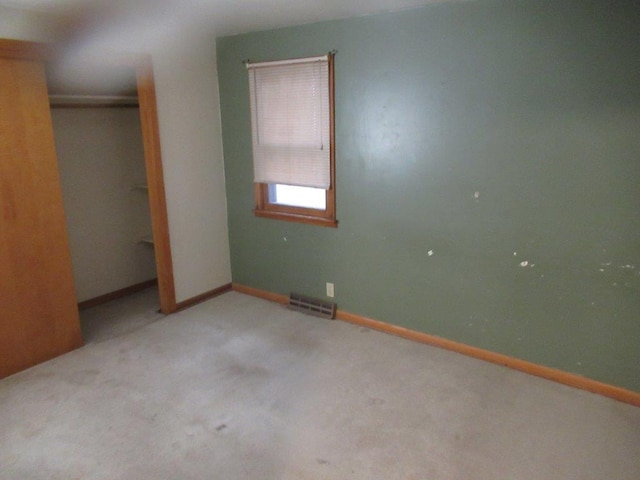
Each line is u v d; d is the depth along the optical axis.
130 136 4.12
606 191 2.42
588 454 2.17
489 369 2.91
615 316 2.53
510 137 2.64
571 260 2.60
